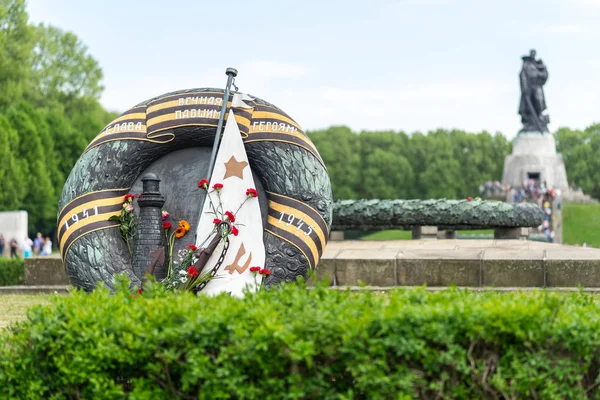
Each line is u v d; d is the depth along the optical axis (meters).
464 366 6.87
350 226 23.98
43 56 75.88
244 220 11.81
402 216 23.59
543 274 17.36
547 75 74.06
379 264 17.84
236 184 11.88
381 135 94.06
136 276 11.76
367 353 6.85
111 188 12.35
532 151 73.44
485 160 95.56
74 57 77.38
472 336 6.90
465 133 97.50
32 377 7.46
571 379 6.97
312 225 12.36
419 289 7.87
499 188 75.38
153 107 12.65
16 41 68.19
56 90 75.62
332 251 18.95
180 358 7.08
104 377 7.14
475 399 6.98
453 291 7.95
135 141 12.43
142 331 7.14
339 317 6.97
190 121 12.38
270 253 12.12
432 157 93.69
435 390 6.99
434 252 18.58
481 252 18.41
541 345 7.02
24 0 68.12
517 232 24.34
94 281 11.89
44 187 59.34
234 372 6.88
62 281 19.30
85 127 69.00
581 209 72.00
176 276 11.44
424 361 6.89
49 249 43.56
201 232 11.67
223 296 8.03
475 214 23.55
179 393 7.10
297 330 6.84
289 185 12.41
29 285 19.36
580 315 7.32
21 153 59.25
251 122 12.52
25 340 7.59
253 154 12.43
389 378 6.82
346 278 17.91
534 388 6.96
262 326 6.84
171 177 12.36
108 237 12.11
